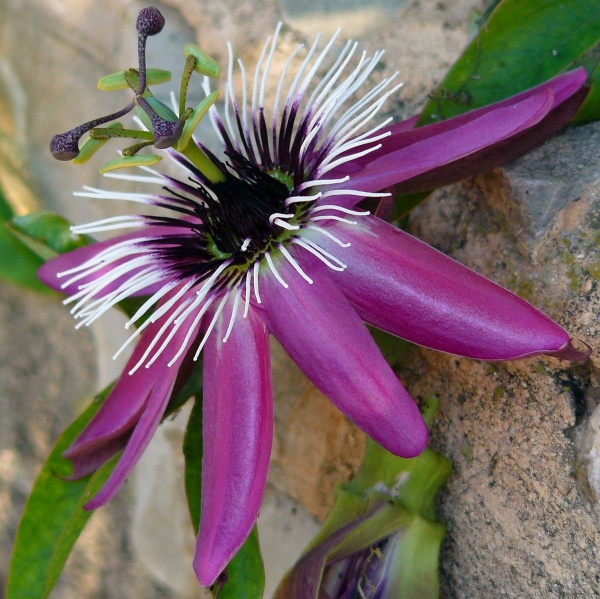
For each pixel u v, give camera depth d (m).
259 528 0.27
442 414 0.22
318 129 0.21
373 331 0.23
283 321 0.20
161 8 0.28
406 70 0.25
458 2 0.25
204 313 0.21
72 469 0.23
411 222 0.24
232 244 0.21
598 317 0.20
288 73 0.26
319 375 0.19
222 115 0.27
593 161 0.21
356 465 0.25
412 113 0.25
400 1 0.26
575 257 0.20
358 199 0.20
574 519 0.20
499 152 0.21
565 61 0.22
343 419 0.25
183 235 0.21
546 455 0.20
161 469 0.29
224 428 0.20
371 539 0.21
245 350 0.20
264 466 0.19
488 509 0.21
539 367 0.21
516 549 0.21
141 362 0.20
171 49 0.28
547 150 0.21
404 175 0.19
